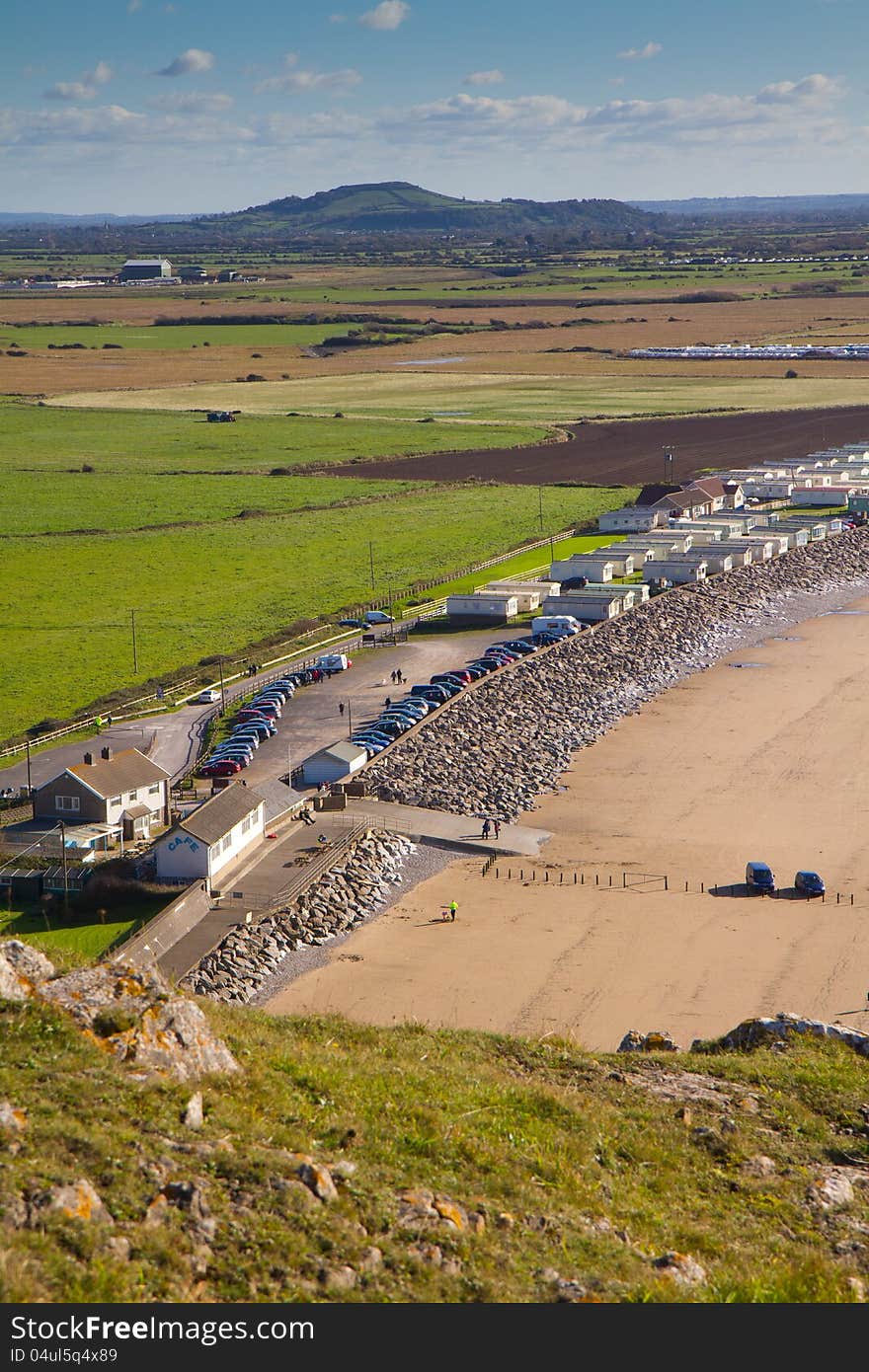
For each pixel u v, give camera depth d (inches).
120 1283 1134.4
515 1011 3216.0
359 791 4879.4
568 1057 2041.1
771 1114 1879.9
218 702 6097.4
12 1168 1226.6
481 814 4736.7
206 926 3639.3
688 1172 1672.0
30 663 6791.3
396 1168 1469.0
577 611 7362.2
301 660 6766.7
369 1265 1255.5
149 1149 1333.7
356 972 3486.7
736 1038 2278.5
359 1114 1584.6
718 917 3818.9
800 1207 1610.5
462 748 5324.8
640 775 5118.1
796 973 3420.3
